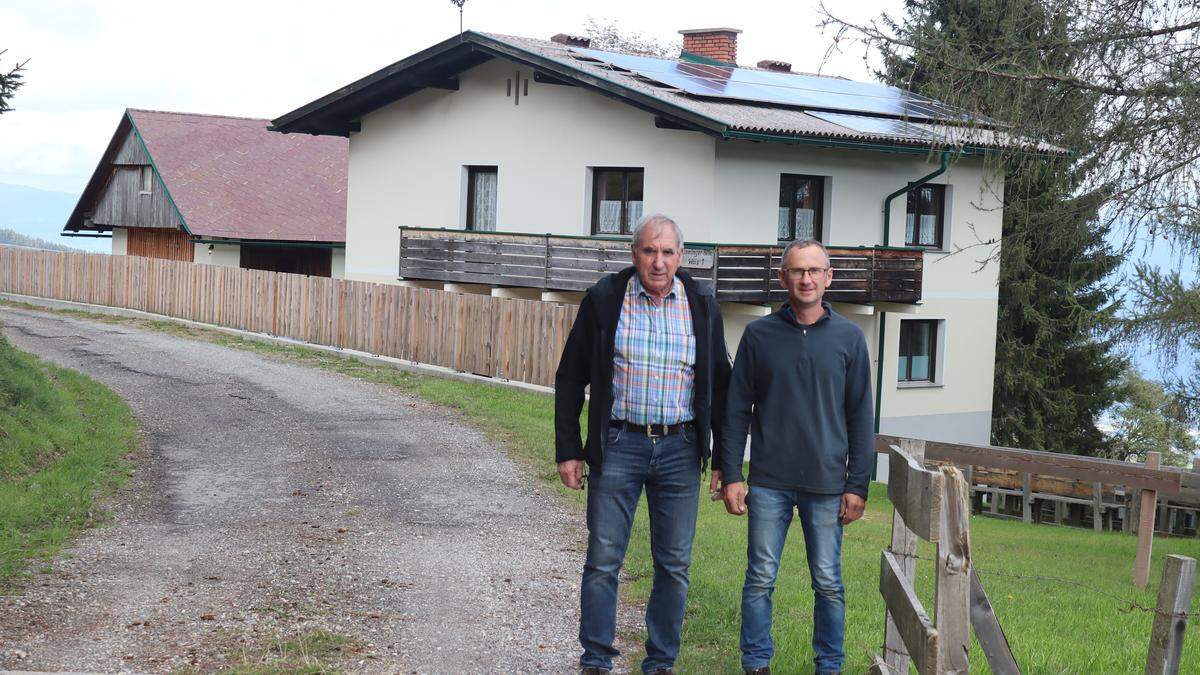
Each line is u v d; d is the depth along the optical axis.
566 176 22.89
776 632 6.63
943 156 21.47
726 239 20.70
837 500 5.43
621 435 5.27
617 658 6.21
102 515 9.50
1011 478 15.68
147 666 5.85
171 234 36.66
